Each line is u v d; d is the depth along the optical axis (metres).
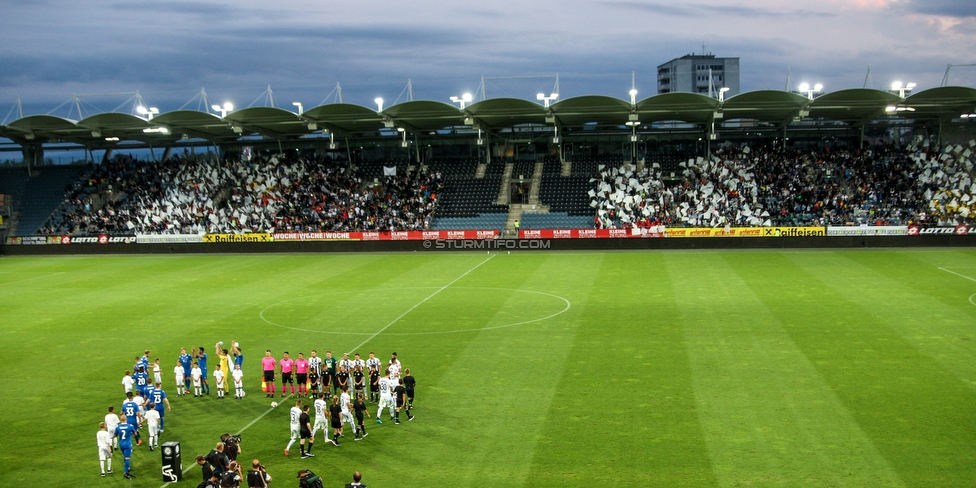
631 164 81.69
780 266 57.34
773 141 83.38
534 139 85.88
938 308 41.38
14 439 26.69
